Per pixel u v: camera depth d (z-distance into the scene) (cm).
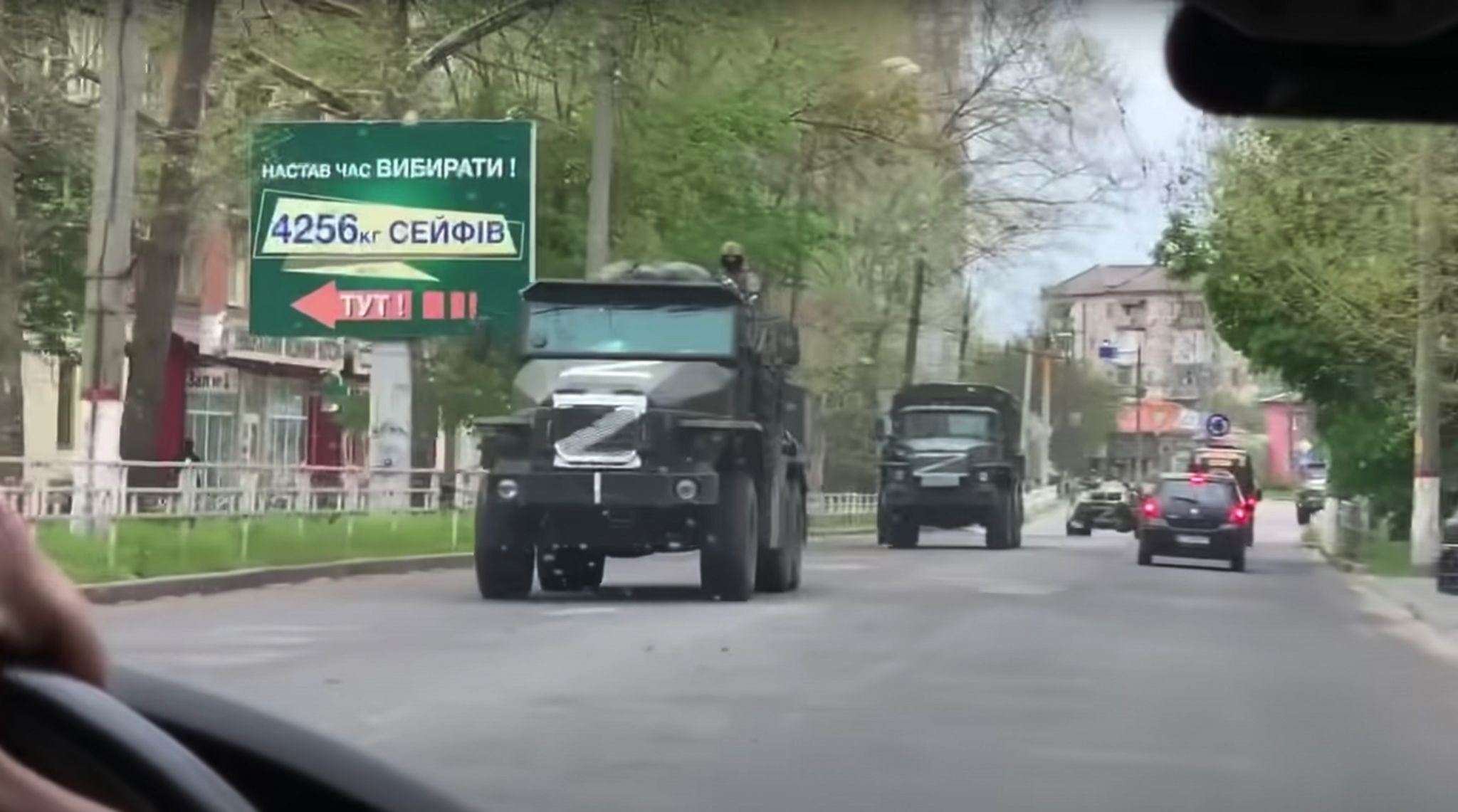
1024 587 2730
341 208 3322
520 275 3309
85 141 3034
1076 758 1145
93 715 332
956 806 973
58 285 3381
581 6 3303
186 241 3431
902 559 3553
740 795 986
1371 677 1666
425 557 2969
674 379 2211
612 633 1850
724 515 2238
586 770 1049
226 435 4841
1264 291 3247
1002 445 4212
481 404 3650
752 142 3559
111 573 2206
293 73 3403
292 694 1334
